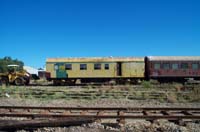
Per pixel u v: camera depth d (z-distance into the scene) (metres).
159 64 50.47
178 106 24.09
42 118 16.58
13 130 13.57
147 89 38.53
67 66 50.31
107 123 15.02
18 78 50.03
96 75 50.47
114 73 50.62
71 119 14.92
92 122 15.12
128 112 19.39
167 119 16.42
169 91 35.47
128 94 32.16
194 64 50.38
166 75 50.44
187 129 14.39
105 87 41.75
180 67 50.47
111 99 28.20
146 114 18.53
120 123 15.44
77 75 50.28
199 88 37.16
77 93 32.72
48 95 31.00
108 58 50.75
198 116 16.44
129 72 50.84
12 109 20.27
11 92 33.91
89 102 26.00
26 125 13.77
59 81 50.16
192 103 26.31
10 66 51.50
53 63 50.31
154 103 25.92
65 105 23.92
